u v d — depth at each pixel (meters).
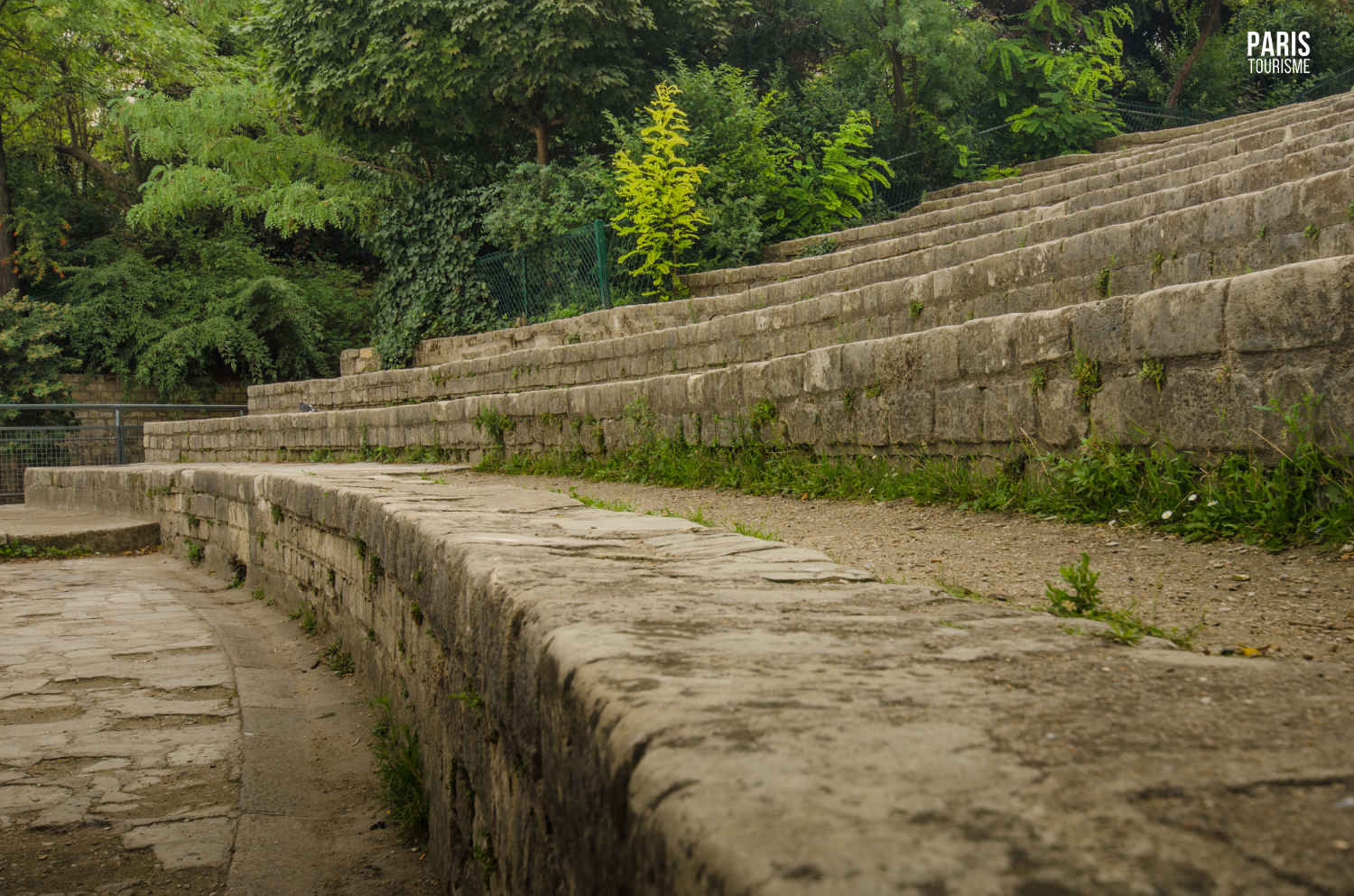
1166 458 4.55
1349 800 0.90
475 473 10.72
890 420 6.43
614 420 9.45
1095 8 26.55
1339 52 25.53
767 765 0.99
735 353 11.06
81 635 7.18
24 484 18.78
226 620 8.12
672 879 0.91
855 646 1.61
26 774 4.20
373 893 3.38
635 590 2.24
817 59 22.86
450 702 3.27
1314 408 3.88
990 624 1.83
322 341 27.84
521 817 2.09
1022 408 5.41
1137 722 1.15
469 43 17.05
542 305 16.69
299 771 4.45
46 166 29.19
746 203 16.23
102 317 25.28
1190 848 0.79
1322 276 3.84
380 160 20.14
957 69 20.03
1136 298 4.72
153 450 20.95
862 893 0.72
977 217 14.48
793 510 6.25
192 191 22.09
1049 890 0.72
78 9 24.70
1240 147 11.62
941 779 0.95
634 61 17.52
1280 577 3.44
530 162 17.69
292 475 8.87
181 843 3.56
